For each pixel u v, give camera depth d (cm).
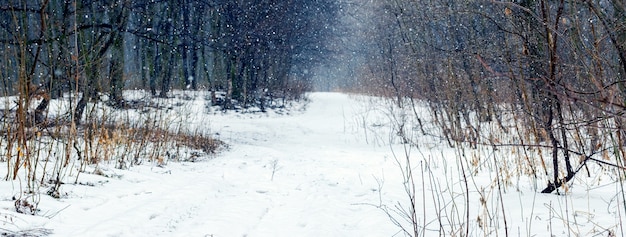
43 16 821
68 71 686
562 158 740
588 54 361
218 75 2831
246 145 1456
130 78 1195
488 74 959
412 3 1477
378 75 2917
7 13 1170
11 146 561
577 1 359
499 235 447
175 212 532
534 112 572
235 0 2238
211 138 1444
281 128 2128
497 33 755
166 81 2275
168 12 2141
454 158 1035
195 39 1588
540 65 490
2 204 451
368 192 721
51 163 694
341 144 1595
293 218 552
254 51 2617
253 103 2748
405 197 672
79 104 872
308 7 3158
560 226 458
